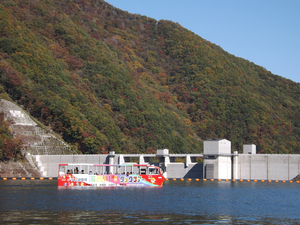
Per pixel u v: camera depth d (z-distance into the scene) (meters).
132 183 129.88
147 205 89.75
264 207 92.31
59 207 84.50
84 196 102.62
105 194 107.50
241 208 89.81
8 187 126.50
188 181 172.12
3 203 89.38
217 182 166.38
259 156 178.12
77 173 127.00
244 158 180.88
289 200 106.25
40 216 74.38
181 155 192.38
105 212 79.62
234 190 130.50
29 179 173.62
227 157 181.00
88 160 199.75
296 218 78.50
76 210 81.19
